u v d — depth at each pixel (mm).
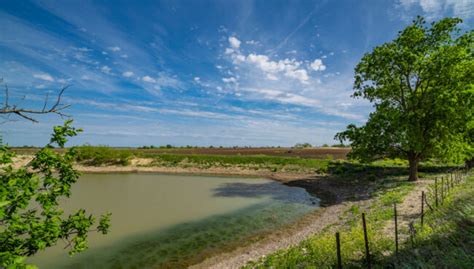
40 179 5891
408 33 27000
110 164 60688
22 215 5727
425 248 8711
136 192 33406
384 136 26719
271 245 14625
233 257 13305
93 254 14180
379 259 8875
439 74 25344
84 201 28062
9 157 5430
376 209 17781
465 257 7176
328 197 28875
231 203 26812
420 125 26250
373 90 29797
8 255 4398
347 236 12008
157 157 62844
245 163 55469
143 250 14719
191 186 38156
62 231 6230
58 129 5832
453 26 25297
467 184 19781
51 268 12609
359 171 40875
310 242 12453
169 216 21922
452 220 10492
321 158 58344
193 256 13750
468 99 22969
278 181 42562
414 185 24484
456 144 26016
